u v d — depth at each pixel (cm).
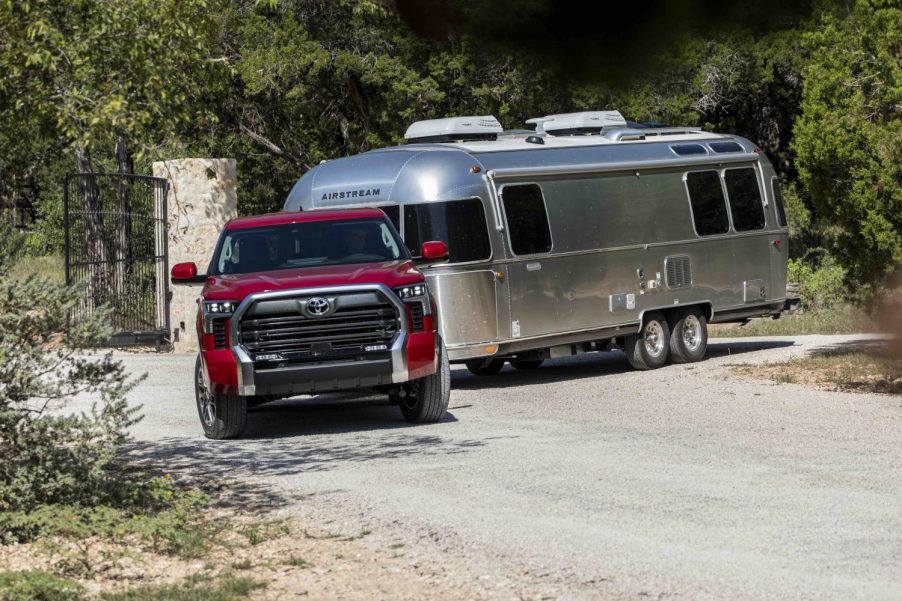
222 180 3003
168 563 914
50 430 1049
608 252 2278
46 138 1170
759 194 2611
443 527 1007
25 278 1099
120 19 1083
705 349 2464
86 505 1052
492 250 2098
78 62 1067
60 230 4344
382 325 1522
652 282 2350
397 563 892
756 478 1198
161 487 1133
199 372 1586
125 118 1066
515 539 958
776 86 4847
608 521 1016
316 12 3728
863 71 2044
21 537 980
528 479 1216
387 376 1516
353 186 2144
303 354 1502
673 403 1797
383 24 3522
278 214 1744
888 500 1080
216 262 1670
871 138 2014
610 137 2403
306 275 1553
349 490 1182
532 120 2517
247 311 1499
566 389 2056
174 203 2973
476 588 816
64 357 1057
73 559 916
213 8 1426
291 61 3528
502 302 2112
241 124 3797
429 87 3600
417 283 1547
